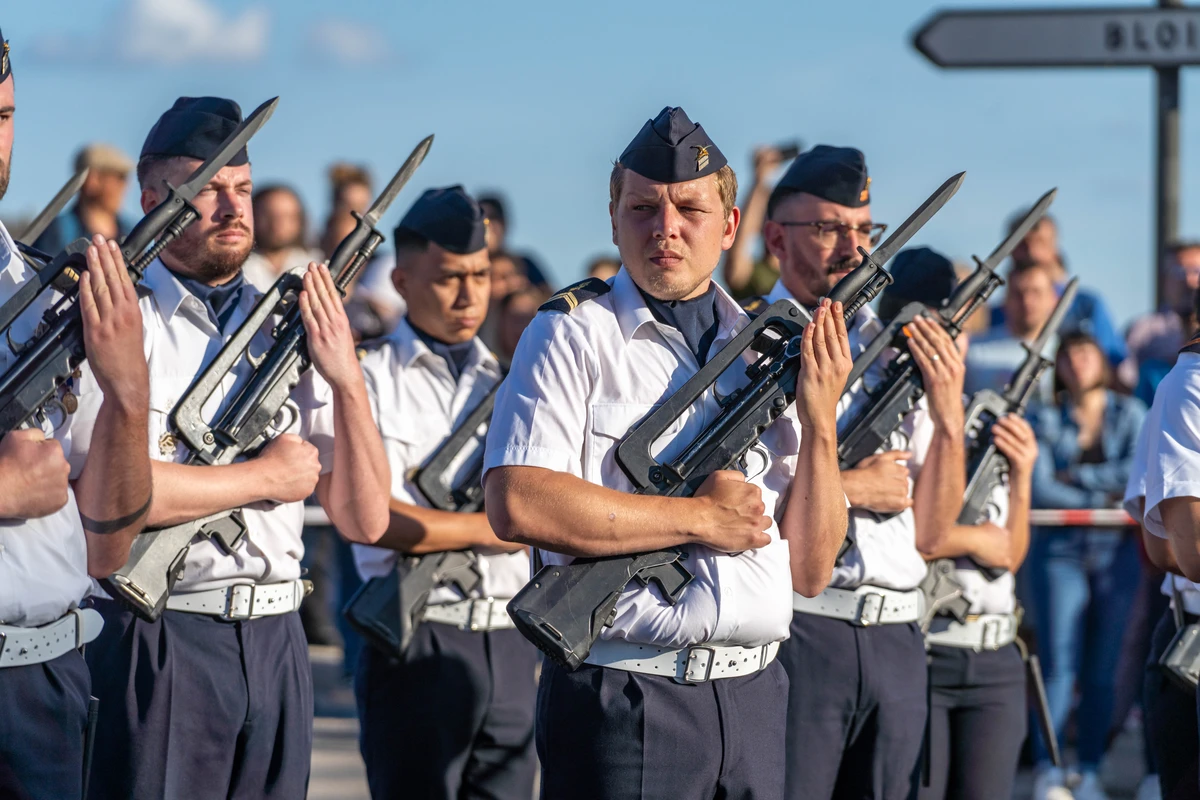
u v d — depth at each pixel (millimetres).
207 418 4902
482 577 6004
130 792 4738
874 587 5633
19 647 4031
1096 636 8758
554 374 4270
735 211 4562
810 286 5914
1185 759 5676
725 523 4219
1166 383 5000
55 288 4227
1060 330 9891
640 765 4246
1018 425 6355
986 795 6258
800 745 5543
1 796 4031
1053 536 8742
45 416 4238
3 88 4039
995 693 6277
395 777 5973
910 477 5926
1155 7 10469
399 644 5855
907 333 5695
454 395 6164
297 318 5020
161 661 4777
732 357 4340
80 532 4246
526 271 11969
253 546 4918
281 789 5039
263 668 4949
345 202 10898
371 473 5102
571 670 4254
